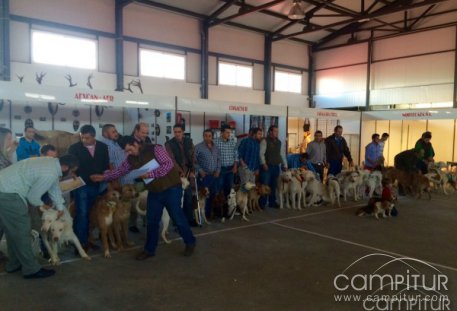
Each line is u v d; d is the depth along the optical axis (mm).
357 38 15141
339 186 7898
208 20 12688
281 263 4309
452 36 12656
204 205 6094
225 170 6555
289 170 7516
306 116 9758
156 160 4250
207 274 3955
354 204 7906
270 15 13344
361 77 15047
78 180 4207
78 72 10242
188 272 4004
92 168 4496
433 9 13062
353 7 13695
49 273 3855
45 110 8773
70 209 4754
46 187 3695
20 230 3674
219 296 3438
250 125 10945
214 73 13320
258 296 3447
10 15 9094
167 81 12070
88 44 10469
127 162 4367
